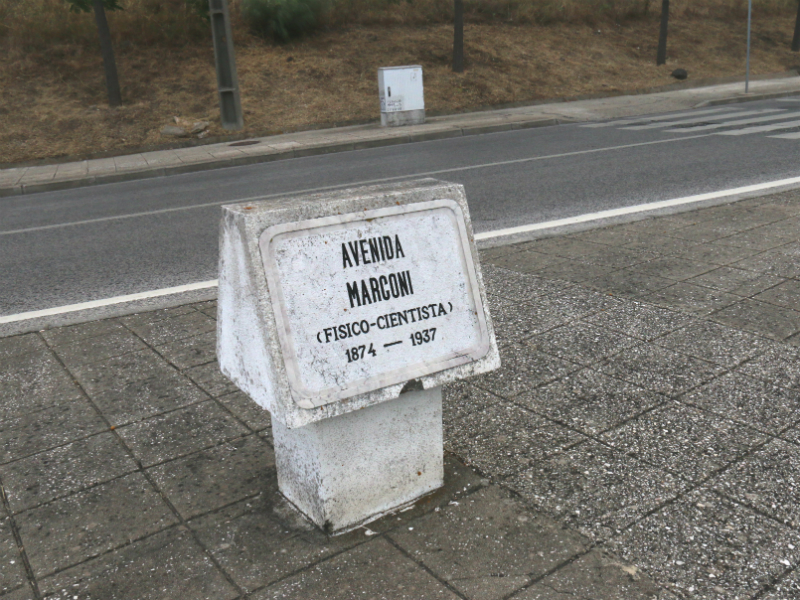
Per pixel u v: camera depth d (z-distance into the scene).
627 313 4.30
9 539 2.53
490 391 3.45
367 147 13.90
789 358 3.59
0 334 4.66
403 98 15.60
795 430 2.96
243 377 2.40
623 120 15.05
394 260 2.36
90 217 8.88
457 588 2.17
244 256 2.15
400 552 2.35
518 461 2.85
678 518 2.45
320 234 2.22
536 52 20.72
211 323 4.59
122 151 14.64
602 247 5.70
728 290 4.56
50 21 17.84
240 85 17.28
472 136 14.29
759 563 2.23
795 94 18.16
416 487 2.62
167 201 9.59
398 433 2.53
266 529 2.51
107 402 3.56
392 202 2.35
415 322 2.40
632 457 2.83
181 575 2.29
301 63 18.25
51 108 15.88
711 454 2.82
